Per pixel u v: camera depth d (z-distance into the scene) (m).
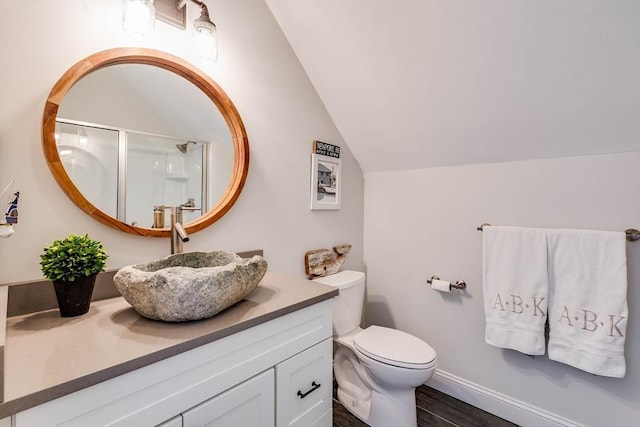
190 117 1.30
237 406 0.84
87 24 1.01
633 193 1.34
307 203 1.88
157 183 1.20
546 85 1.35
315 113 1.93
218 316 0.87
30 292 0.89
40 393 0.52
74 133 1.00
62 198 0.97
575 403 1.47
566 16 1.14
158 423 0.68
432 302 2.00
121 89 1.11
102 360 0.62
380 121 1.93
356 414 1.68
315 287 1.19
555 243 1.46
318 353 1.10
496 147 1.67
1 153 0.86
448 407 1.78
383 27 1.48
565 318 1.41
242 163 1.44
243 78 1.51
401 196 2.15
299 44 1.76
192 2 1.27
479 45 1.36
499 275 1.60
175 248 1.16
